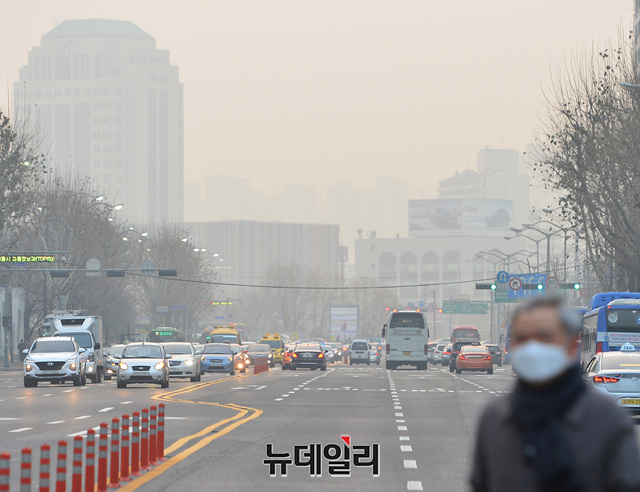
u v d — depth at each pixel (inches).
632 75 4596.5
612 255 4825.3
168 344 4377.5
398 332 6633.9
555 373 383.2
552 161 4766.2
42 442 1738.4
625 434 378.9
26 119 6043.3
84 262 7509.8
